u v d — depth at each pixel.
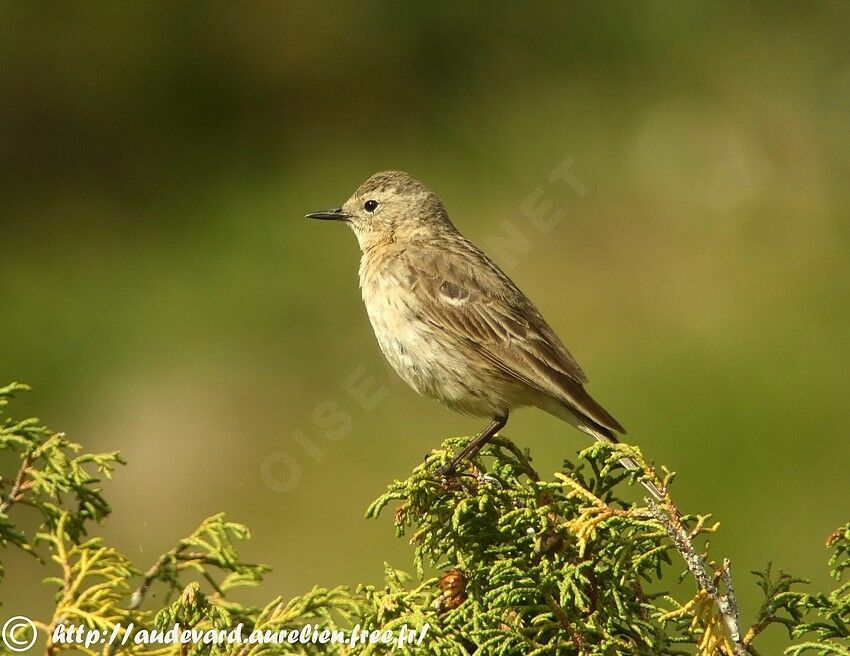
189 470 15.35
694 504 14.42
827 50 20.44
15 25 19.12
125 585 6.45
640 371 16.19
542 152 19.33
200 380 16.50
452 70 20.22
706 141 19.47
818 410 15.45
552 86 20.20
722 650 6.64
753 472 14.75
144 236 18.73
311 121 19.91
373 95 20.03
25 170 19.12
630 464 7.09
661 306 17.31
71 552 6.27
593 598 6.94
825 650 6.31
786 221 18.58
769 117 19.75
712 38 20.59
